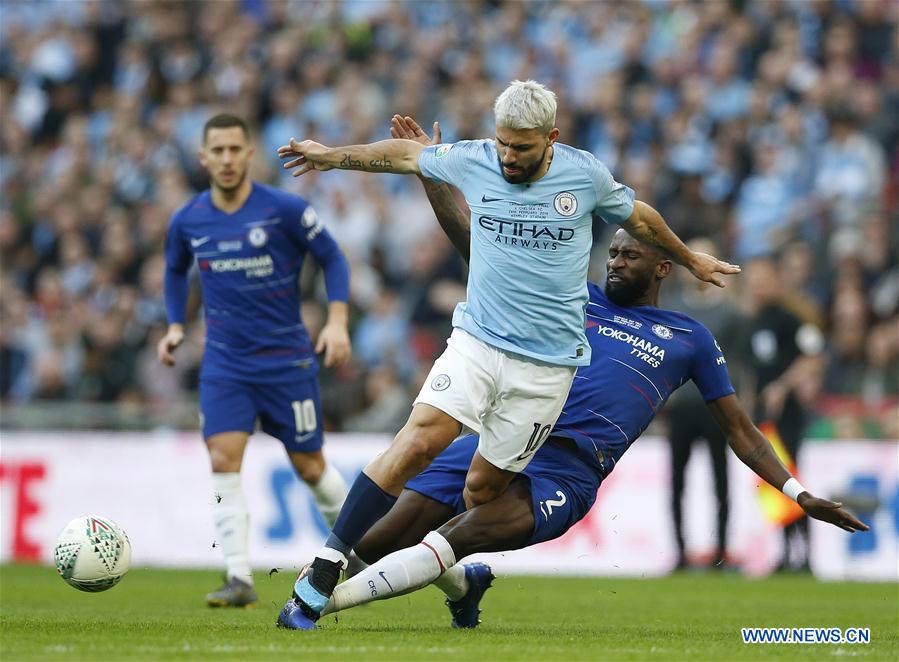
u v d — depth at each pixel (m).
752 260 31.67
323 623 15.58
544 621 17.44
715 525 29.25
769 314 29.20
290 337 19.66
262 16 48.31
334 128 42.91
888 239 36.50
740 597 22.91
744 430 15.48
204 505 31.78
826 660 12.33
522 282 13.70
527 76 43.28
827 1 42.72
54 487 32.09
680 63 41.75
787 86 40.69
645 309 15.85
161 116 44.97
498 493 14.48
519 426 13.96
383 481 13.64
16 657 11.45
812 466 30.64
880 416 30.77
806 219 36.66
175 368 35.59
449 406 13.62
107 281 39.44
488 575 15.31
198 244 19.56
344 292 20.05
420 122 43.00
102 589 15.17
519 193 13.68
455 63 45.00
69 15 49.88
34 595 21.11
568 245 13.77
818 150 38.16
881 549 30.09
